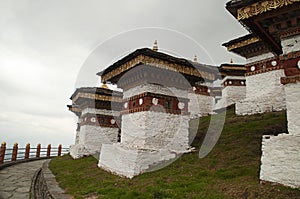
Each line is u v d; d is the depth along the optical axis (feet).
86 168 47.06
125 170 37.29
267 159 25.68
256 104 62.18
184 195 24.88
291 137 24.45
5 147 67.26
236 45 65.77
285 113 52.90
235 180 27.50
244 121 55.31
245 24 27.81
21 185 44.09
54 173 45.24
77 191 30.48
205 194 24.56
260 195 22.35
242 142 41.47
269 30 28.12
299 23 25.99
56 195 28.09
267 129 44.52
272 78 61.31
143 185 30.07
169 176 32.65
